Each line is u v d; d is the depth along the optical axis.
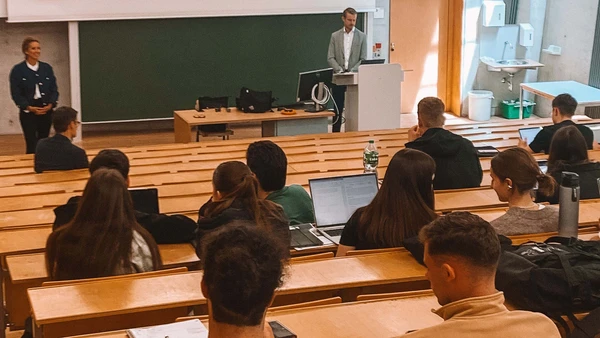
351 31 9.94
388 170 3.56
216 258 1.64
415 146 5.04
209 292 1.63
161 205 4.94
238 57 11.77
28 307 3.99
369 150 5.83
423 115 5.21
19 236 4.17
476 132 8.16
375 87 9.41
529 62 12.35
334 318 2.71
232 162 3.70
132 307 2.88
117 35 11.21
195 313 3.19
